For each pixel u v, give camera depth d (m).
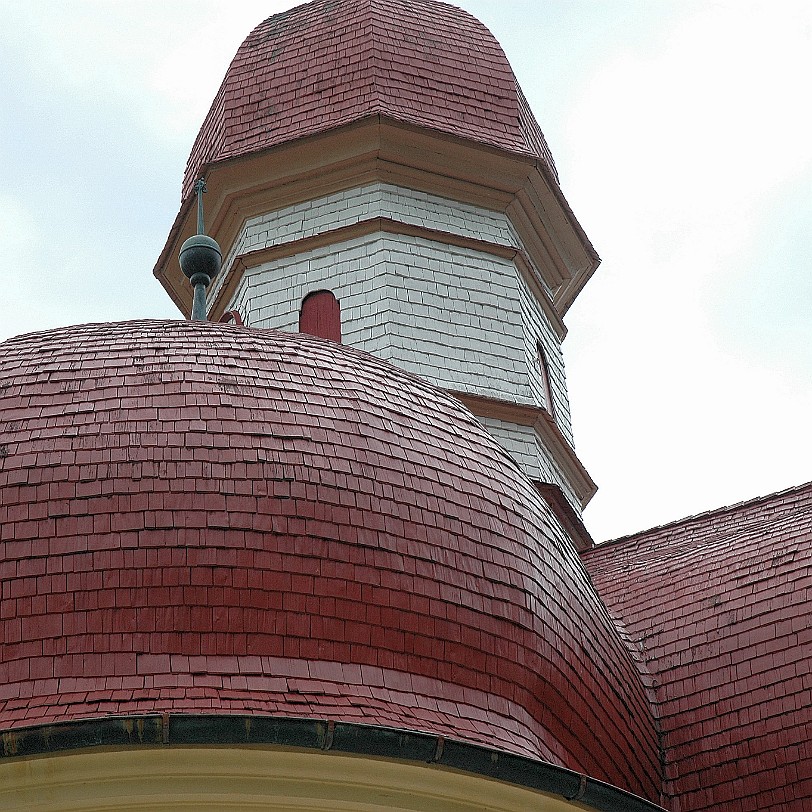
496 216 28.16
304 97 28.39
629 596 22.33
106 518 16.72
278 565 16.75
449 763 15.42
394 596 17.09
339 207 27.61
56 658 15.98
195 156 29.86
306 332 26.72
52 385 18.08
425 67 28.67
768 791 19.52
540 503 19.55
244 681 16.09
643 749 19.75
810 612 20.42
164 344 18.98
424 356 26.22
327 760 15.16
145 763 14.82
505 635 17.61
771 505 23.19
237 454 17.41
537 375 27.39
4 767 14.70
